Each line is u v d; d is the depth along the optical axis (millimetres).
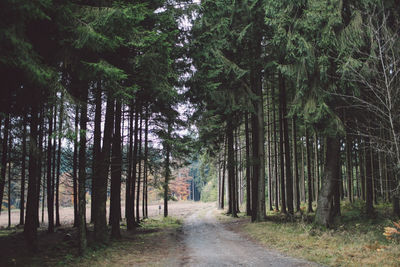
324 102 11820
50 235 15969
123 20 6637
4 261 8180
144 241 12961
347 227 12938
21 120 10102
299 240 10797
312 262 7723
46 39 6969
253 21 16375
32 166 10359
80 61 7086
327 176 13922
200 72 15141
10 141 12461
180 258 9148
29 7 4809
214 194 75688
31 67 5277
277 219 17859
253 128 19312
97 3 7766
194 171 92125
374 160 16797
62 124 6797
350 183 22312
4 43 4957
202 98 17547
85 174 9969
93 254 9547
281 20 12312
